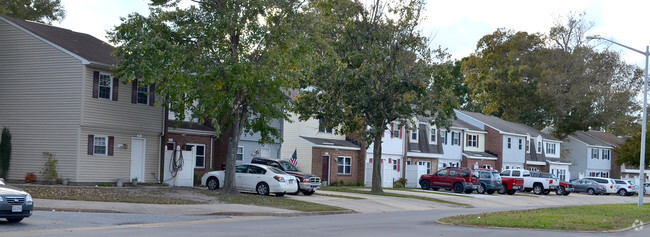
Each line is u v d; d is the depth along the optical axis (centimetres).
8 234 1622
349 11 3956
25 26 3344
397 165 5656
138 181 3488
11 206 1800
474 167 6588
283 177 3328
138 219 2133
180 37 3081
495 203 4122
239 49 3045
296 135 4875
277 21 3122
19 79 3319
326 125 4091
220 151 4259
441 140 6238
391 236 1764
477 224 2178
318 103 4041
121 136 3409
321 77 3934
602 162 8869
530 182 5431
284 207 2769
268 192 3316
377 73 4022
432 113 3988
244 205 2748
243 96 3188
